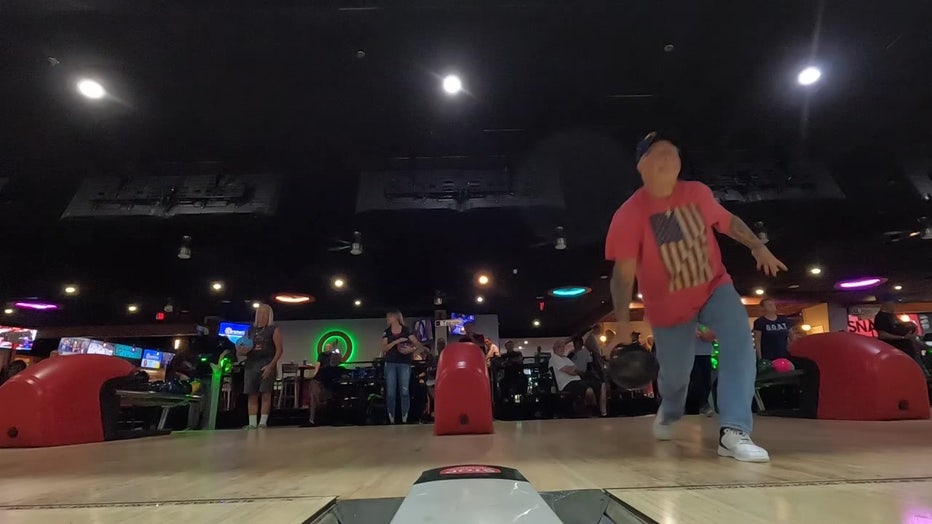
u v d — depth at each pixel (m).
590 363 8.52
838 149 6.77
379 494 1.32
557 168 7.12
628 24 4.60
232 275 11.62
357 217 8.17
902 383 4.18
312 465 2.12
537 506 0.83
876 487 1.23
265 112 5.82
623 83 5.41
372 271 11.54
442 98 5.61
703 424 4.13
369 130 6.23
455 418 3.93
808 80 5.32
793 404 6.34
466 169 7.25
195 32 4.61
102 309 15.18
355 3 4.31
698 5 4.41
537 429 4.27
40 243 9.08
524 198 7.30
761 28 4.67
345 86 5.41
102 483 1.74
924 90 5.59
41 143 6.32
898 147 6.71
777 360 5.81
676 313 2.24
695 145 6.61
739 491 1.20
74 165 6.85
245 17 4.44
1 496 1.49
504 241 9.52
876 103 5.82
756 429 3.36
